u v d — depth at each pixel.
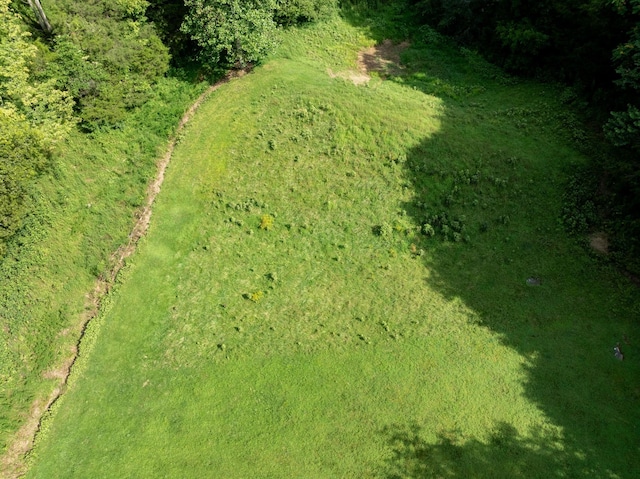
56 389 24.47
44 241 27.34
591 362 23.55
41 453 22.28
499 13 38.62
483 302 25.95
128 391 24.02
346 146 31.52
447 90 37.09
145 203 30.78
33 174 26.78
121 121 32.94
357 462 21.17
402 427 22.00
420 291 26.53
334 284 27.19
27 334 25.45
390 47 41.62
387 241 28.45
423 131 31.67
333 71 38.03
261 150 31.84
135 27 35.38
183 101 35.25
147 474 21.47
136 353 25.23
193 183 31.22
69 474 21.66
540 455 20.84
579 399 22.39
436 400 22.72
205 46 33.72
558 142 32.09
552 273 26.81
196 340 25.50
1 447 22.20
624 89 29.08
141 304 26.80
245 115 33.50
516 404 22.38
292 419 22.59
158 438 22.47
